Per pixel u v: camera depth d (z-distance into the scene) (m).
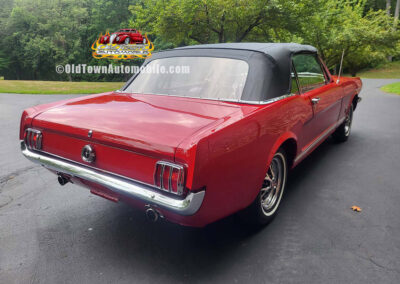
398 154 4.95
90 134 2.21
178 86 2.91
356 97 5.50
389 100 11.72
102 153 2.20
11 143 5.95
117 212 3.26
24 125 2.75
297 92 3.15
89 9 58.38
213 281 2.22
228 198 2.16
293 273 2.29
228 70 2.77
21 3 59.16
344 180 3.95
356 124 7.27
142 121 2.21
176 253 2.55
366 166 4.43
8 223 3.03
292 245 2.63
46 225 3.00
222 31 19.67
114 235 2.82
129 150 2.04
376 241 2.67
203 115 2.28
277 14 18.06
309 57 3.56
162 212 2.06
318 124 3.73
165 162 1.90
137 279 2.25
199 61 2.96
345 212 3.16
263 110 2.44
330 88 4.02
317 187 3.76
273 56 2.79
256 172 2.39
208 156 1.89
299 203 3.36
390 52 26.02
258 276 2.27
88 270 2.35
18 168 4.59
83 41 56.91
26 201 3.51
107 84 23.03
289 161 3.16
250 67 2.70
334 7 25.36
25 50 57.91
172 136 1.95
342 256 2.47
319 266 2.36
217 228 2.91
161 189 1.92
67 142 2.42
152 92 3.02
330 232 2.81
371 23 25.14
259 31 21.69
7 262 2.44
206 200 1.96
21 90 17.03
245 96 2.58
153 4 20.19
